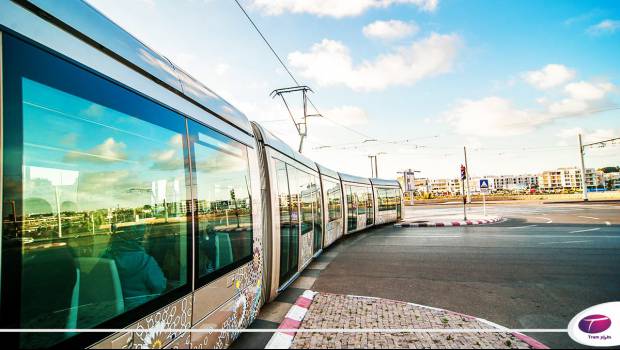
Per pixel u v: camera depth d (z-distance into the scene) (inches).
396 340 160.1
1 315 60.4
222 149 153.8
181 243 114.0
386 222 783.1
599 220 703.1
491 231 593.9
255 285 179.2
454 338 161.8
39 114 71.6
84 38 86.4
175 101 121.5
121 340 85.1
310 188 352.2
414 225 740.7
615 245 418.9
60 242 73.8
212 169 141.6
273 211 224.1
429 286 263.6
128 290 89.9
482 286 260.7
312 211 352.8
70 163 77.9
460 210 1296.8
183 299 111.3
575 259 345.7
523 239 488.1
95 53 89.0
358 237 587.2
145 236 99.0
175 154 116.6
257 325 185.5
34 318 66.4
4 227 62.4
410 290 253.9
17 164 65.8
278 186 241.6
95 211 83.5
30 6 73.4
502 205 1537.9
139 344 90.8
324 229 414.3
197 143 132.1
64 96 77.8
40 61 73.2
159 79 114.6
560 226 629.3
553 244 439.8
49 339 68.5
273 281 219.0
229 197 155.4
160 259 103.4
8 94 65.2
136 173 97.9
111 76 93.0
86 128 83.0
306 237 319.0
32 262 67.2
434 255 389.4
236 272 154.6
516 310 207.8
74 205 78.2
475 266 327.9
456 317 190.9
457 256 379.2
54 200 73.2
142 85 105.1
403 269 323.6
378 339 161.6
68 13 83.0
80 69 83.4
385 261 363.3
